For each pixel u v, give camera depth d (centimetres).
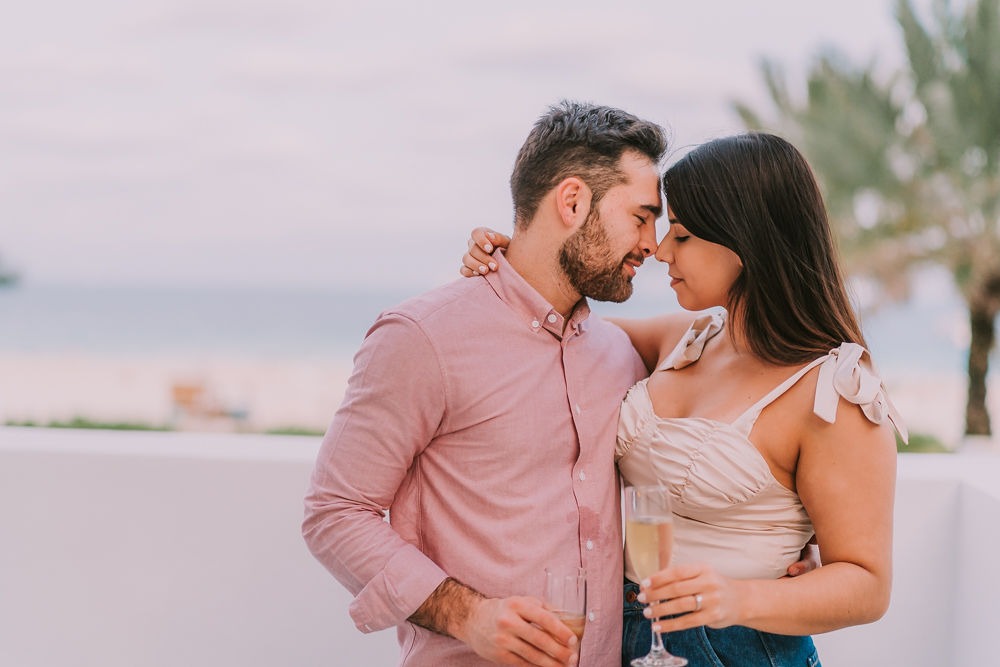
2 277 3225
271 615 252
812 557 178
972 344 1195
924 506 235
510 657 153
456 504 172
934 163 1008
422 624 164
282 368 3253
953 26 968
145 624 257
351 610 167
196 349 3228
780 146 173
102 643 259
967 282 1066
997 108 964
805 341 171
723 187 171
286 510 251
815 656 176
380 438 169
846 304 174
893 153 1015
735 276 175
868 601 157
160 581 257
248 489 253
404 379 169
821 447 163
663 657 141
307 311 3288
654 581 141
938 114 969
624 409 181
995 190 996
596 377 181
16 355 3219
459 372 170
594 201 174
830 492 162
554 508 171
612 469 179
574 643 146
